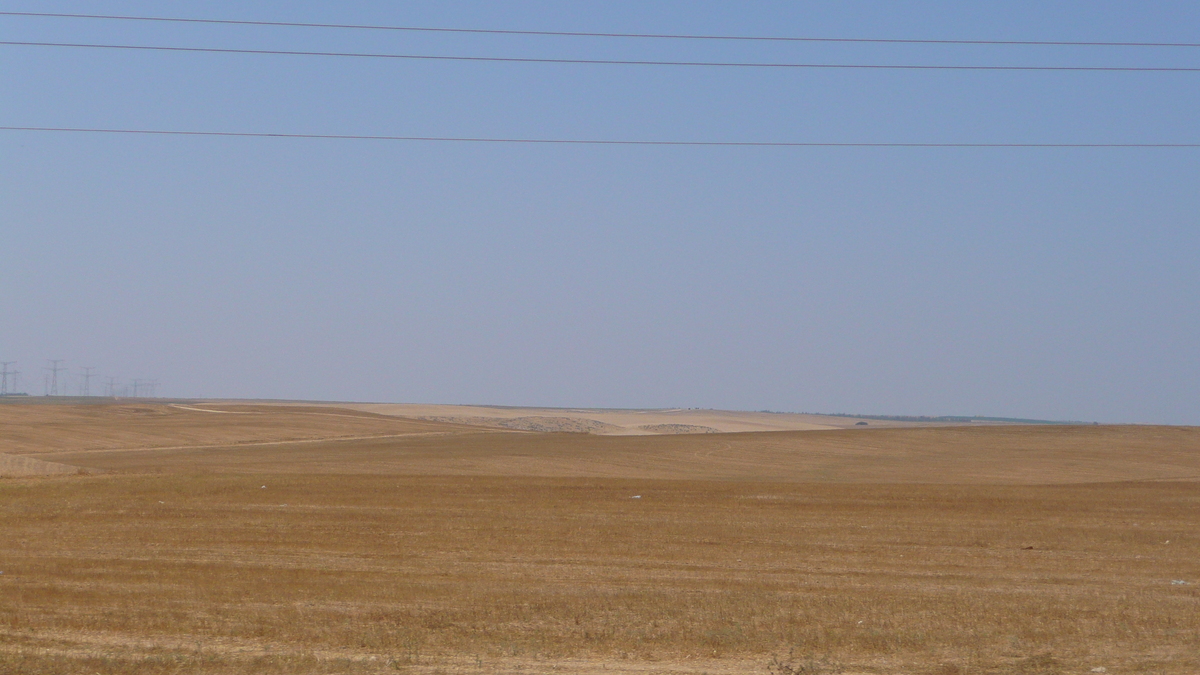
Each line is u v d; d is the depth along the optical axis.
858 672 12.20
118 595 18.38
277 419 104.12
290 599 18.11
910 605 17.45
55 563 22.47
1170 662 12.66
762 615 16.33
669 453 70.19
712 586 20.25
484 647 13.70
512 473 54.47
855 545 26.39
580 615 16.34
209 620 15.78
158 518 30.77
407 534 27.83
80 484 39.50
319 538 26.98
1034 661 12.71
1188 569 22.86
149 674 12.20
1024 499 38.19
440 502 35.50
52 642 14.16
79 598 18.03
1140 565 23.45
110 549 24.95
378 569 22.23
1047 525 30.78
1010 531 29.33
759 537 27.59
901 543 26.83
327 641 14.20
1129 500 38.28
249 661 12.77
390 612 16.73
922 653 13.28
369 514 31.95
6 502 34.03
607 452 68.88
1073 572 22.41
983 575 21.92
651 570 22.34
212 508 33.03
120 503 33.97
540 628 15.23
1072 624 15.38
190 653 13.45
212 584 19.78
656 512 33.25
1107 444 79.69
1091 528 30.08
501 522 30.39
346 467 54.38
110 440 78.69
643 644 13.83
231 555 24.17
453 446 73.94
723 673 12.23
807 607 17.19
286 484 40.16
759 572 22.16
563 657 13.11
